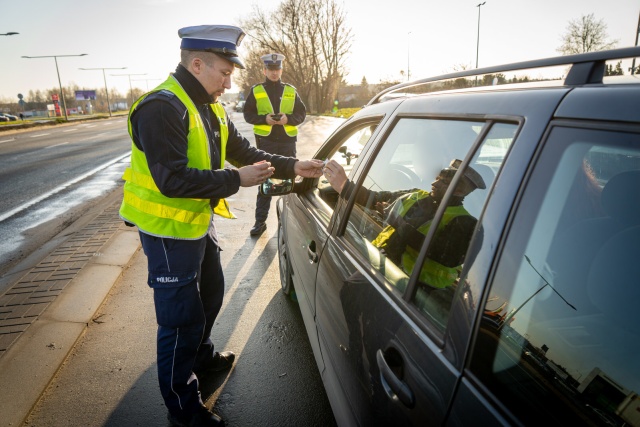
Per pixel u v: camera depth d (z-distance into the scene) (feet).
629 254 2.82
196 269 6.15
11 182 29.55
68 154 45.75
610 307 2.75
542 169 2.99
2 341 8.77
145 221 5.79
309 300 7.41
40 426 6.80
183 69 5.86
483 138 3.73
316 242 7.13
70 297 10.61
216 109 6.59
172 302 6.04
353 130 7.68
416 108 5.27
